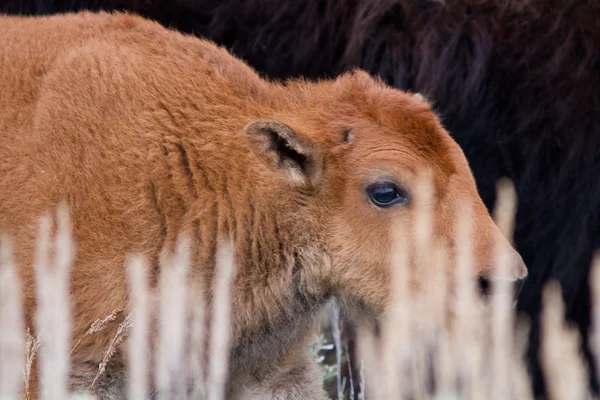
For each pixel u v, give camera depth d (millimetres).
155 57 21781
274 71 27766
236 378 21859
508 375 18578
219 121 21141
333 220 20781
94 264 20188
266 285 20906
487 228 20141
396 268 19406
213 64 21969
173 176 20672
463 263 19047
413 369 20281
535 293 26531
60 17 23125
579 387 17594
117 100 21062
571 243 26406
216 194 20766
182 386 19766
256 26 27766
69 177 20484
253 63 27891
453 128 26781
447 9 27188
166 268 20016
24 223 20484
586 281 26438
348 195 20641
